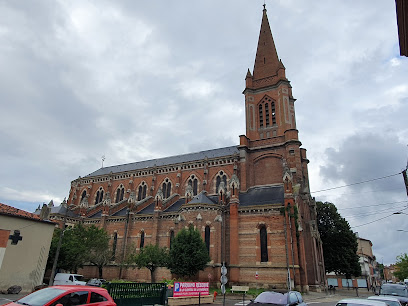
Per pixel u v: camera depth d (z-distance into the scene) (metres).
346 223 68.00
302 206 52.31
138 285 25.31
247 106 64.50
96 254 50.22
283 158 56.12
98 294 14.42
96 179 80.69
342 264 63.78
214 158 63.94
